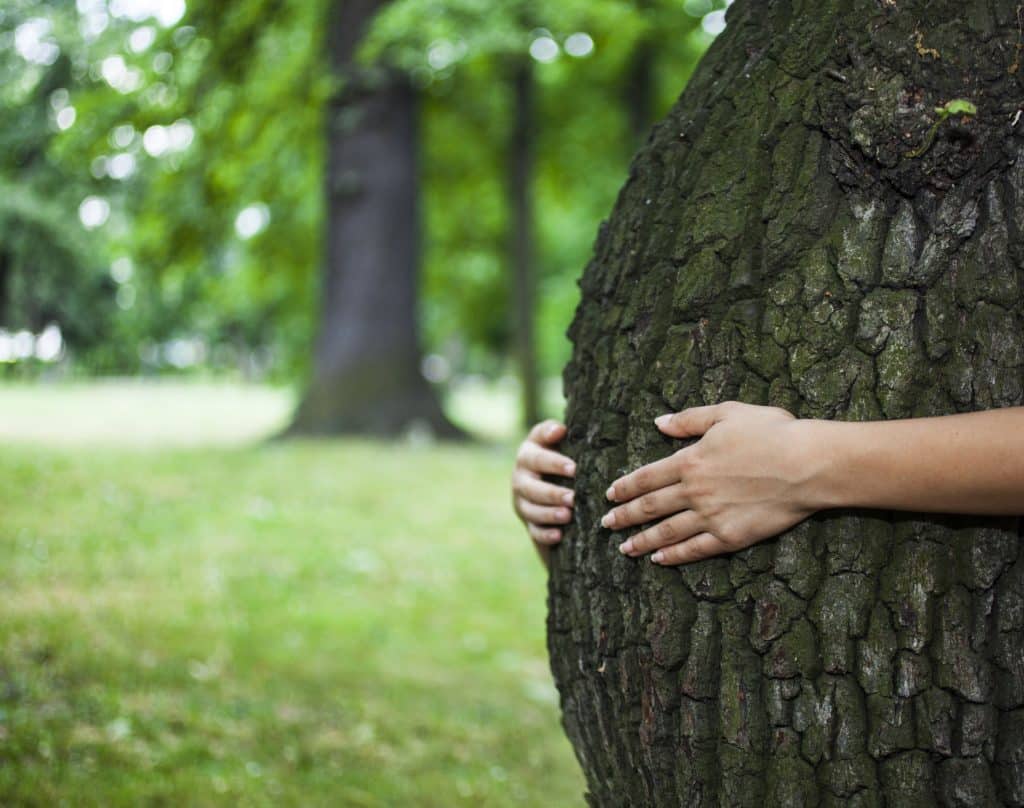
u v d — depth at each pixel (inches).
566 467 60.4
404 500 296.4
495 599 207.6
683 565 52.8
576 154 671.8
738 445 49.2
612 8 369.7
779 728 50.4
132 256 477.7
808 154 52.9
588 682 59.2
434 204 697.6
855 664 49.4
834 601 49.4
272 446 406.9
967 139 48.0
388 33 370.9
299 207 581.3
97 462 324.2
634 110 601.9
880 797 49.0
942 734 47.9
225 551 221.6
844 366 50.4
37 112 392.5
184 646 155.7
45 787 103.4
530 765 131.0
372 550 235.6
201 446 398.3
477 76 572.4
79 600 171.3
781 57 55.5
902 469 46.1
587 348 61.7
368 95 449.1
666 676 53.4
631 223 60.2
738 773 51.2
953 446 45.4
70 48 368.2
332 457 369.4
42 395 714.2
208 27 362.6
